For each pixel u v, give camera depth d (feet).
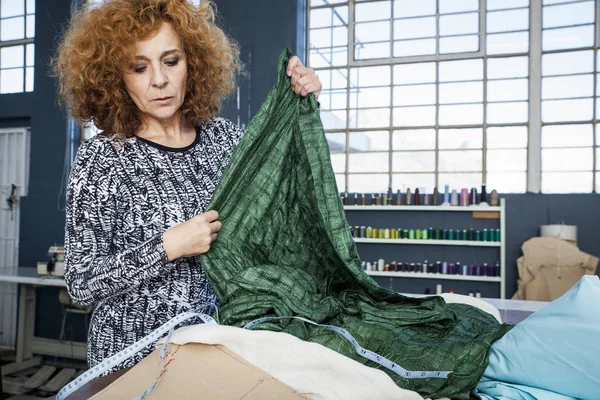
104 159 3.46
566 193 15.79
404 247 16.97
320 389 2.75
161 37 3.40
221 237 3.54
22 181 18.97
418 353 3.18
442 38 17.42
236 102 17.75
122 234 3.47
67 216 3.40
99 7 3.49
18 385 14.43
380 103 18.06
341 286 4.01
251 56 17.85
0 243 19.03
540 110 16.25
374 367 3.04
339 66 18.49
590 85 15.87
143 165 3.57
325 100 18.67
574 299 3.04
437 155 17.37
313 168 3.71
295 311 3.30
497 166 16.74
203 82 3.99
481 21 16.92
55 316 18.11
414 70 17.70
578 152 15.94
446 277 15.66
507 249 16.15
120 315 3.43
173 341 3.01
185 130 4.07
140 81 3.44
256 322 3.17
